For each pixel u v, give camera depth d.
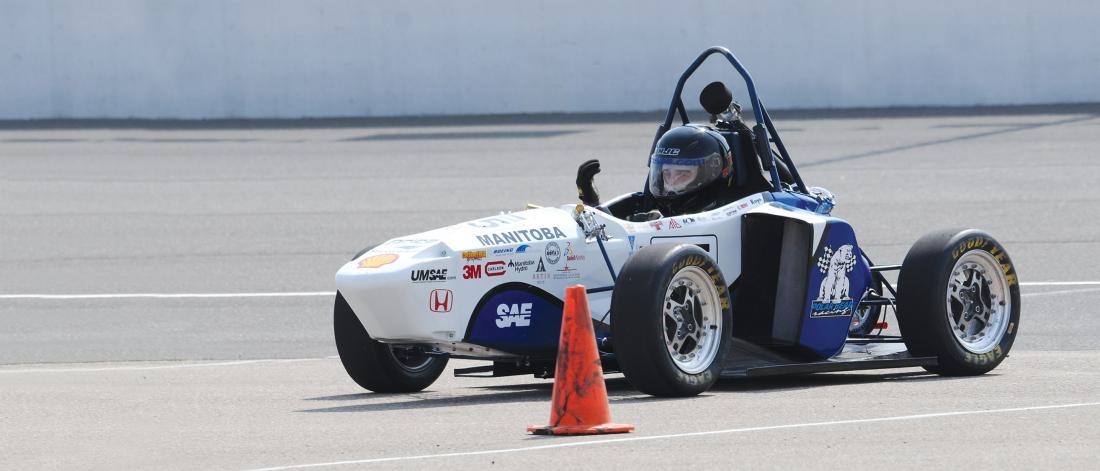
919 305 29.33
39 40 104.00
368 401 28.22
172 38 104.62
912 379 29.48
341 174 77.12
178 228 62.62
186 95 105.00
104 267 54.28
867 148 81.00
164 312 45.47
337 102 105.81
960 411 24.00
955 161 75.50
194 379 33.03
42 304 47.41
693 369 26.55
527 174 75.12
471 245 26.62
